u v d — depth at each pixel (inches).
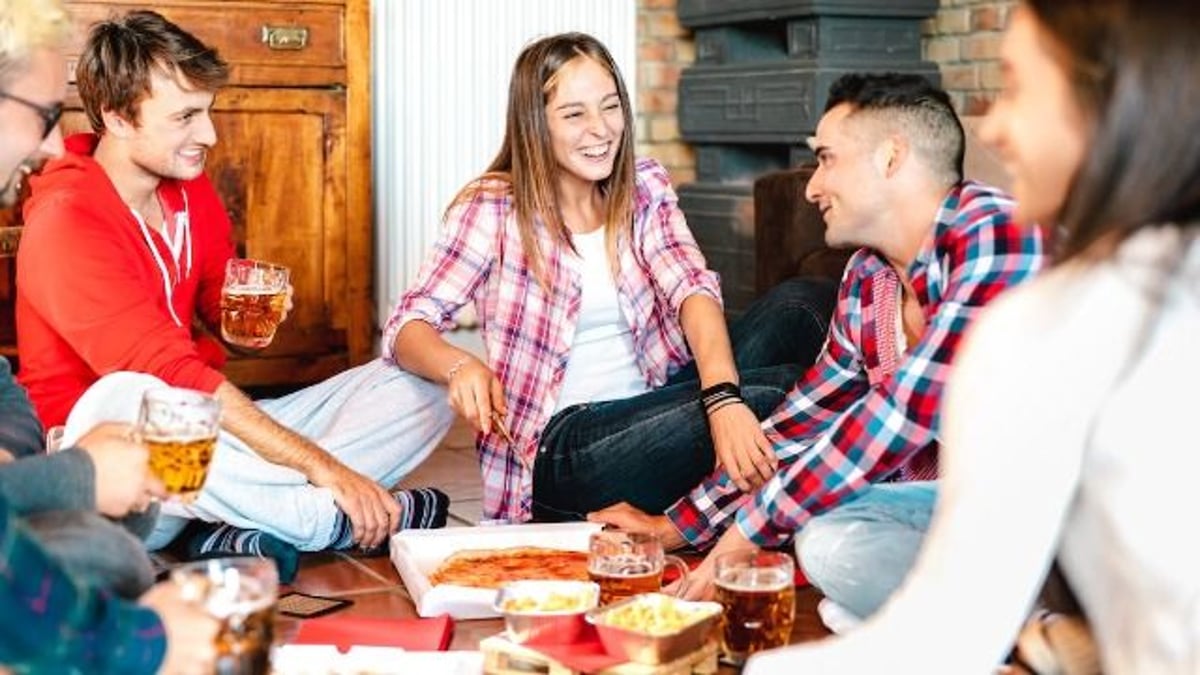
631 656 82.7
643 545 93.4
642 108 226.7
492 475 125.6
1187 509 52.6
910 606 55.1
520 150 122.1
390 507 116.3
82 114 164.1
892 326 102.8
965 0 206.2
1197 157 53.3
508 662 85.4
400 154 202.4
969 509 53.9
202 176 125.1
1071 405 53.0
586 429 121.1
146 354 111.2
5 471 69.2
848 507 96.3
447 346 120.3
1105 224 54.2
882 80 97.1
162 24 114.9
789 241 161.9
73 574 62.0
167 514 114.0
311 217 177.6
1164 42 52.9
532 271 122.5
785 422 112.0
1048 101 56.0
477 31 205.2
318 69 175.6
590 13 214.5
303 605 104.4
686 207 222.8
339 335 180.5
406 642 93.9
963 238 90.9
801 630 99.5
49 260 111.3
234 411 112.5
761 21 212.5
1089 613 57.9
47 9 74.0
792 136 204.2
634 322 125.2
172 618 63.7
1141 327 52.7
